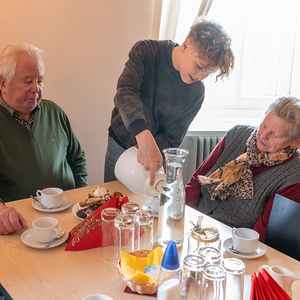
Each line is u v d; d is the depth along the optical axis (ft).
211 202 4.98
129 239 2.79
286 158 4.53
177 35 7.61
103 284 2.50
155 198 3.61
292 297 2.39
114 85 7.48
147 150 3.41
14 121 4.84
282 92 9.87
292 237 3.42
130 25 7.27
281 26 9.42
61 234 3.14
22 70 4.57
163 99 5.05
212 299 1.86
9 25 6.11
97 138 7.62
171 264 2.00
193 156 8.47
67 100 7.05
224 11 8.79
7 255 2.85
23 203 4.02
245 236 3.22
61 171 5.29
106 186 4.65
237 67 9.25
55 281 2.51
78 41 6.84
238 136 5.30
